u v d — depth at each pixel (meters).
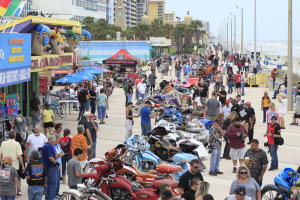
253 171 14.37
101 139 26.11
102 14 183.88
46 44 29.39
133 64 57.53
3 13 22.81
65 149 17.11
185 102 35.31
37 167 13.59
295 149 24.34
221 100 33.53
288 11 38.22
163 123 23.52
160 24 199.38
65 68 50.19
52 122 24.23
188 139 21.02
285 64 98.81
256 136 27.50
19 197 15.80
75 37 36.38
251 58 107.38
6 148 15.36
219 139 18.94
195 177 11.52
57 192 15.05
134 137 16.98
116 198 13.70
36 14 33.41
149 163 16.92
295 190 13.01
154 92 40.19
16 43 22.31
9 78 21.36
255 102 43.41
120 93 50.31
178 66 61.84
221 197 16.06
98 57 96.44
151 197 13.20
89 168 17.89
